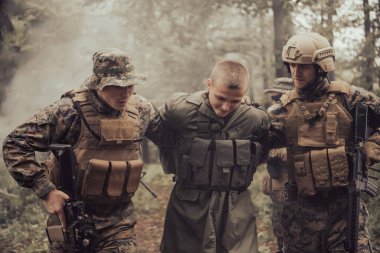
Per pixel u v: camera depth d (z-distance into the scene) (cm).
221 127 389
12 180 816
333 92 383
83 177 353
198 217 392
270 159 537
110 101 349
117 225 364
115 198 359
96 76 348
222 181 388
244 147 387
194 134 390
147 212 932
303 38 382
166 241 407
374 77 809
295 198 399
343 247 382
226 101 372
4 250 644
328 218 386
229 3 1090
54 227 344
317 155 378
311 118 382
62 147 341
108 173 351
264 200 807
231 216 387
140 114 380
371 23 802
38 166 347
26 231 709
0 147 837
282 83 589
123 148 362
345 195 384
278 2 930
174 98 395
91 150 353
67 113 351
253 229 398
